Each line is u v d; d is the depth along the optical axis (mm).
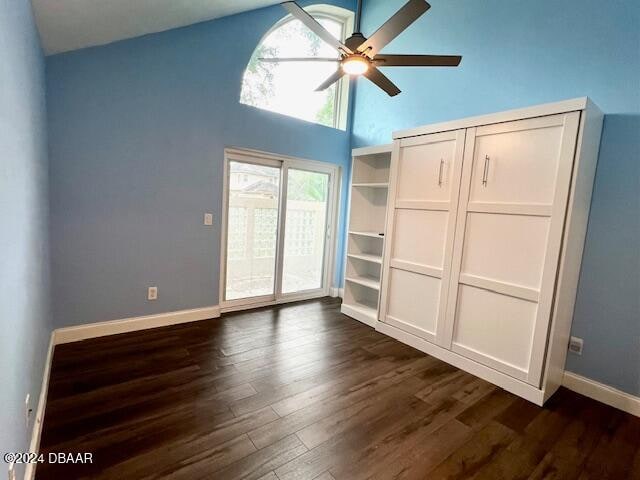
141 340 2787
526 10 2686
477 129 2459
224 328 3152
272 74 3627
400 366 2609
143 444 1629
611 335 2246
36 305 1725
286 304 4031
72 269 2607
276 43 3639
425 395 2219
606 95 2262
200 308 3332
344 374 2443
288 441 1711
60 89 2412
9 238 1066
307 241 4297
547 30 2564
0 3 963
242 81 3318
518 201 2258
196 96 3045
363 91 4203
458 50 3184
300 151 3875
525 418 2023
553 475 1584
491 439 1816
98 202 2666
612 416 2084
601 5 2275
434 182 2781
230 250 3604
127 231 2826
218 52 3119
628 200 2170
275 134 3631
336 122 4418
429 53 3418
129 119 2729
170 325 3145
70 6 1729
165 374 2287
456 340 2641
